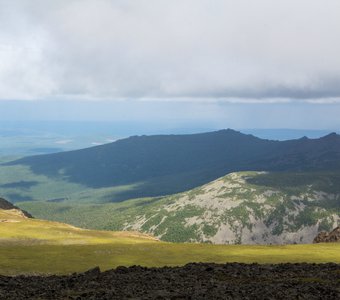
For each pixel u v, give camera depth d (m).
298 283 50.09
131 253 101.81
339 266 65.56
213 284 50.16
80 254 99.00
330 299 41.16
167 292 44.59
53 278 57.19
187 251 106.88
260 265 67.75
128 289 47.00
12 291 46.53
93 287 49.12
